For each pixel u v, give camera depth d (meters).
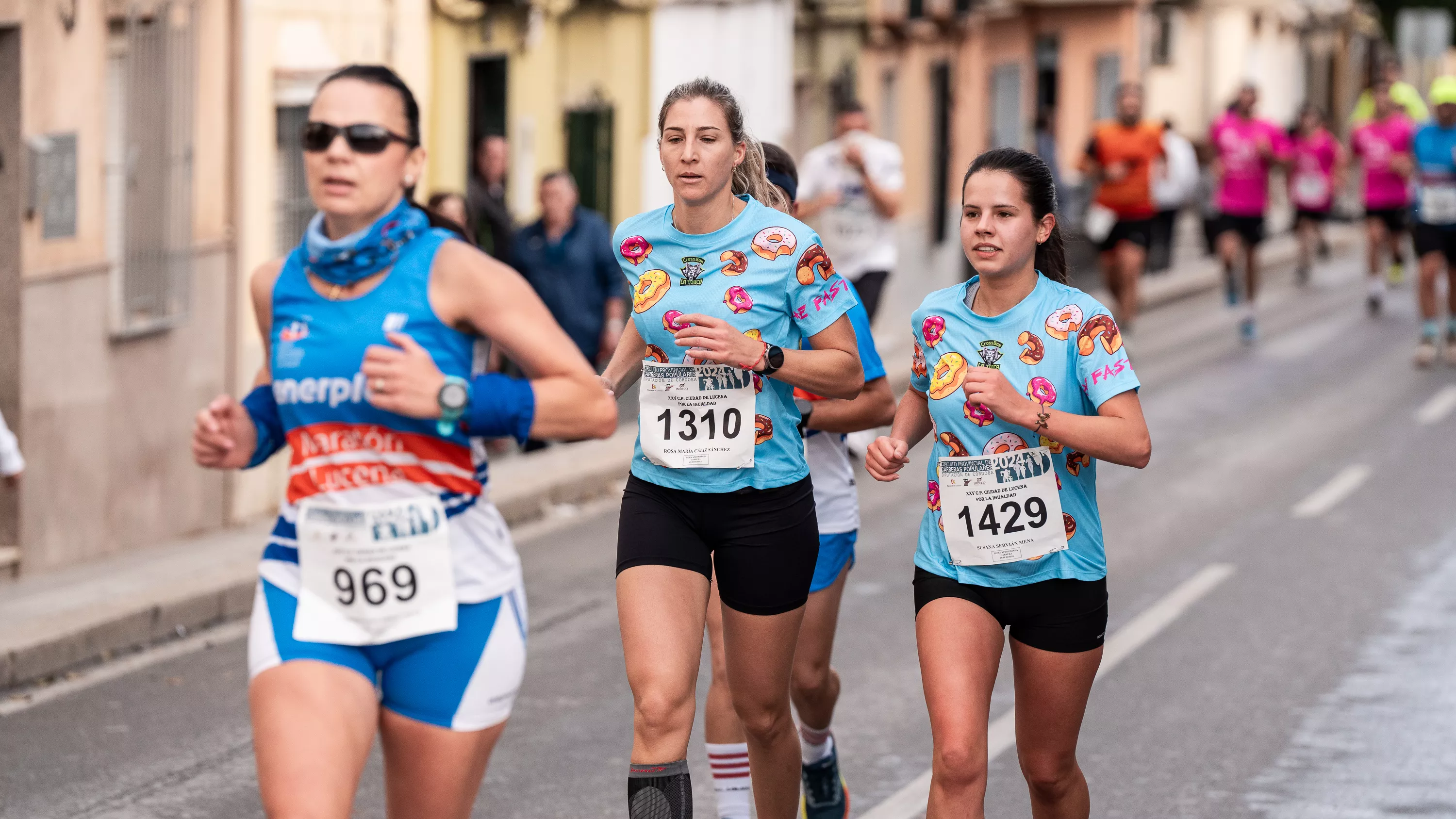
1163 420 18.88
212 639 10.93
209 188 13.94
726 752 6.75
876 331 25.75
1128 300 23.73
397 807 4.98
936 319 6.10
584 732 8.93
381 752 8.60
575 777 8.23
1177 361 23.25
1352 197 53.94
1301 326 26.75
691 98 5.98
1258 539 13.50
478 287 4.77
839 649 10.45
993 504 5.90
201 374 13.92
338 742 4.69
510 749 8.65
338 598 4.81
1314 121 32.16
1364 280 33.19
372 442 4.79
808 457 6.93
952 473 5.95
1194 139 48.66
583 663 10.25
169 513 13.52
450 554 4.82
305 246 4.84
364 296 4.77
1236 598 11.68
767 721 6.29
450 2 17.53
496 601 4.91
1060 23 40.50
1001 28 36.94
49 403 12.05
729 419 6.01
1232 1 50.47
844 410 6.81
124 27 12.73
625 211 21.83
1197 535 13.65
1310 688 9.65
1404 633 10.80
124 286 12.80
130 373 12.94
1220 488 15.48
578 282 15.95
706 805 7.85
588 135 21.00
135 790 8.09
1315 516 14.30
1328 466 16.45
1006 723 9.05
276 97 14.70
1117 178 23.41
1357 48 71.00
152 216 13.10
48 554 12.08
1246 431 18.27
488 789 8.05
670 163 5.98
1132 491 15.38
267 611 4.86
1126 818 7.69
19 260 11.67
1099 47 40.25
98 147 12.46
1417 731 8.92
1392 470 16.27
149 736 8.90
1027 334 5.95
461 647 4.86
